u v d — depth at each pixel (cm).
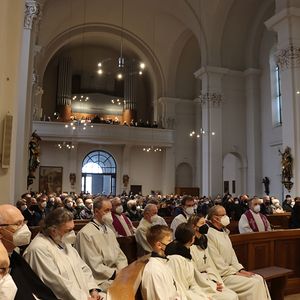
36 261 333
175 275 383
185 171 2658
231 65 2114
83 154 2545
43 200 1116
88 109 2769
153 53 2619
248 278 478
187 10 2095
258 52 2133
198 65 2694
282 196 1898
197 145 2630
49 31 2277
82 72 2870
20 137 968
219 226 517
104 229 484
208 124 2023
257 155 2075
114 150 2614
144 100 3003
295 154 1449
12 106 505
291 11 1477
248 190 2112
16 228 281
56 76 2814
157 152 2684
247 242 609
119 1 2300
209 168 2006
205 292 416
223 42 2091
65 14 2298
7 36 503
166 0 2162
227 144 2081
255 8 2059
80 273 368
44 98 2767
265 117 2069
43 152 2442
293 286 663
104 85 2897
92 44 2856
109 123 2489
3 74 493
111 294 242
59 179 2444
